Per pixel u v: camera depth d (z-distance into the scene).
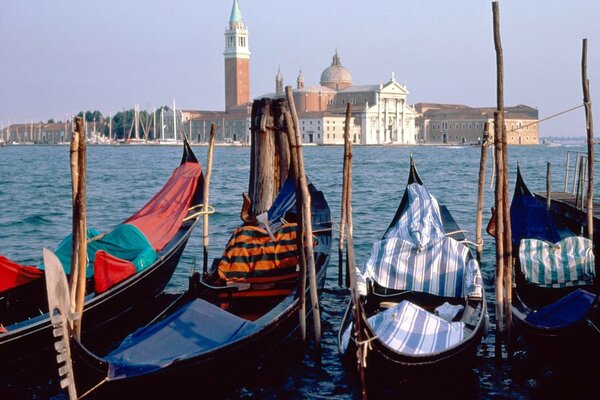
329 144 164.50
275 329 12.04
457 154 117.69
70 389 9.30
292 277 14.41
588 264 14.56
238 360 11.13
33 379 12.03
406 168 70.44
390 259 14.43
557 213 21.20
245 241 14.37
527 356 12.80
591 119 17.06
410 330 11.25
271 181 19.22
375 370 10.54
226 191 43.06
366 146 169.00
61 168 73.56
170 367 10.02
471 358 11.71
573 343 10.99
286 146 19.14
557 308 11.99
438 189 43.59
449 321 12.53
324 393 11.92
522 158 98.00
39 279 13.34
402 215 16.95
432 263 14.34
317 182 50.84
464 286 13.90
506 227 12.77
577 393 11.52
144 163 85.50
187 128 186.00
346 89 181.38
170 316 11.27
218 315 11.43
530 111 192.25
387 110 173.62
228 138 176.50
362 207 33.59
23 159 99.06
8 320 13.17
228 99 186.62
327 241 17.47
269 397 11.73
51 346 11.99
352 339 11.62
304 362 13.05
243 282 14.25
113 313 13.61
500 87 13.01
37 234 26.00
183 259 21.16
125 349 10.45
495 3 13.04
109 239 15.20
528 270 14.68
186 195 18.88
